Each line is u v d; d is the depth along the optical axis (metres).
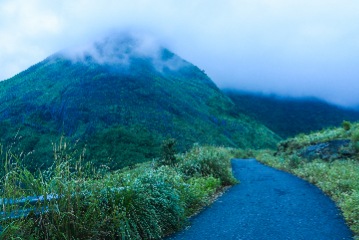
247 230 6.95
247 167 22.52
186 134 158.25
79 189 5.71
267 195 10.98
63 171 5.68
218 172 13.79
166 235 6.88
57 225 5.20
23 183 5.34
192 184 11.09
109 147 125.12
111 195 6.19
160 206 7.24
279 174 17.30
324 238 6.19
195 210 9.12
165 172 9.97
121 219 6.03
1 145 5.14
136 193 6.65
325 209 8.50
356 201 7.61
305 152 20.58
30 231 4.97
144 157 119.50
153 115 170.25
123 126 148.25
